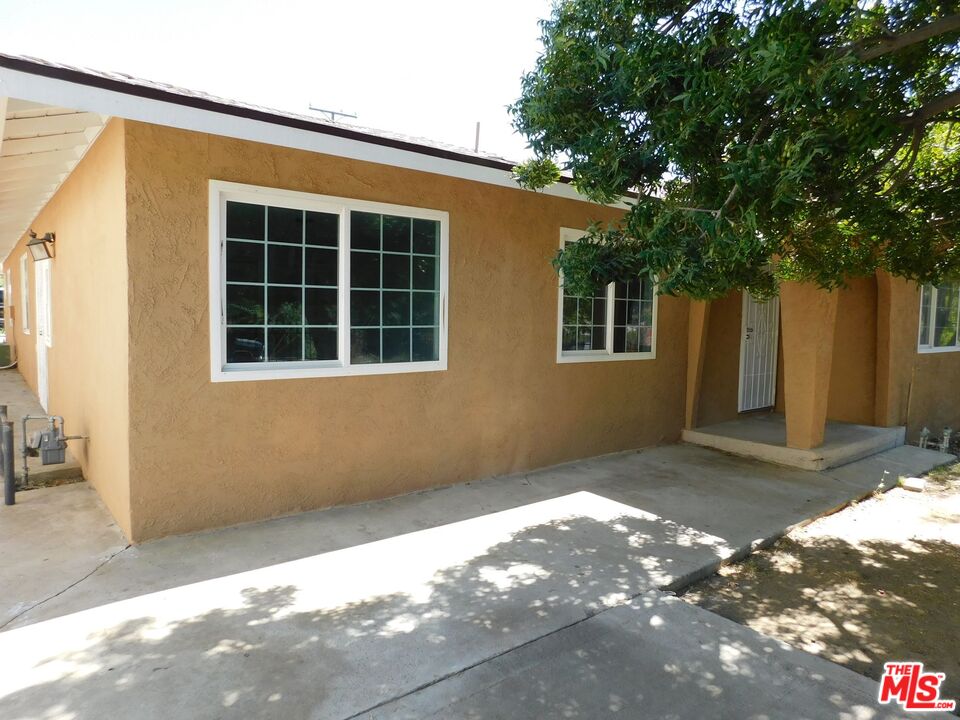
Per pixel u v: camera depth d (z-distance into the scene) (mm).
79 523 4500
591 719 2451
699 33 3553
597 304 7184
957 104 3502
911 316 8789
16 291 12961
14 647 2869
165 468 4211
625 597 3572
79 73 3230
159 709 2432
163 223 4082
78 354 5785
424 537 4465
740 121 3336
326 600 3424
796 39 2871
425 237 5492
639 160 3955
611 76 3934
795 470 6855
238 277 4504
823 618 3580
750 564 4352
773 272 5844
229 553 4055
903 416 8852
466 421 5891
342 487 5086
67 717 2371
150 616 3193
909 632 3428
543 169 5000
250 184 4422
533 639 3061
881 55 3186
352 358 5094
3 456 5172
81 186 5426
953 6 3260
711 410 8727
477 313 5871
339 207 4895
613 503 5457
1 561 3838
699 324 8094
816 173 3180
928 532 5113
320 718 2406
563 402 6770
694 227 3609
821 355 6906
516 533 4605
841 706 2594
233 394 4465
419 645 2967
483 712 2479
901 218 4332
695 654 2975
